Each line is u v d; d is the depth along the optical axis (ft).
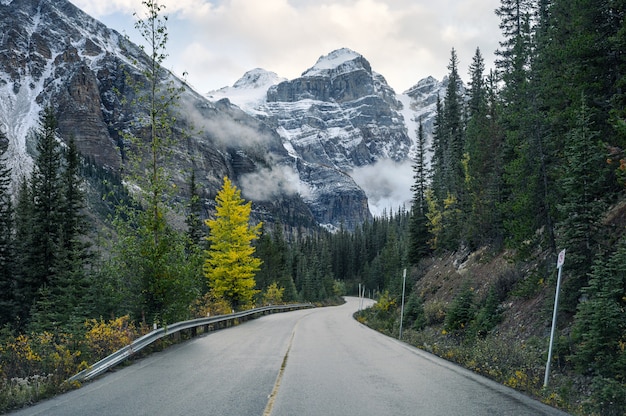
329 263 409.08
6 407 24.04
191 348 52.70
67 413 22.27
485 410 22.94
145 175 63.46
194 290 65.16
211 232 132.98
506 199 96.63
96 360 37.27
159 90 65.41
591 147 45.37
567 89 58.75
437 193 178.81
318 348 53.67
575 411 25.76
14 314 110.32
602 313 34.88
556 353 40.45
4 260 118.73
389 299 134.10
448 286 107.24
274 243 277.03
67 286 100.48
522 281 65.92
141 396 26.02
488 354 41.01
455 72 201.46
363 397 25.77
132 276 62.13
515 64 92.48
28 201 133.08
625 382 31.58
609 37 53.83
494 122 114.93
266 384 29.73
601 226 45.06
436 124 215.31
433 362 42.86
